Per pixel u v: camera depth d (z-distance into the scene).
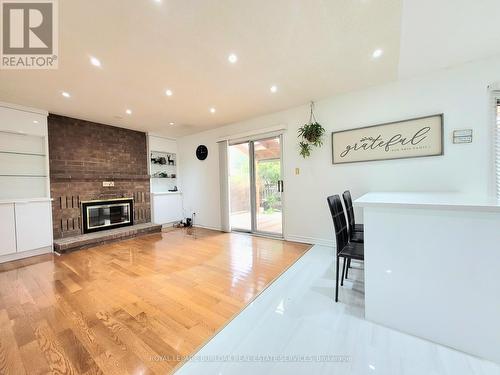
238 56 2.16
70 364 1.28
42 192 3.63
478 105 2.37
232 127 4.54
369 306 1.64
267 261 2.87
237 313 1.76
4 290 2.20
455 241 1.37
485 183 2.36
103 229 4.27
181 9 1.56
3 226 3.05
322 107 3.34
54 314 1.78
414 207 1.45
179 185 5.70
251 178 4.37
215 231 4.81
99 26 1.70
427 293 1.45
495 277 1.27
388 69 2.50
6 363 1.29
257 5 1.54
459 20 1.74
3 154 3.30
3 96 2.96
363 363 1.26
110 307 1.87
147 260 3.01
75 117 3.96
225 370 1.23
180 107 3.52
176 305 1.89
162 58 2.16
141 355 1.34
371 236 1.63
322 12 1.63
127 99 3.15
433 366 1.23
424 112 2.62
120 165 4.68
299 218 3.70
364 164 3.03
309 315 1.71
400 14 1.67
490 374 1.18
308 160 3.53
